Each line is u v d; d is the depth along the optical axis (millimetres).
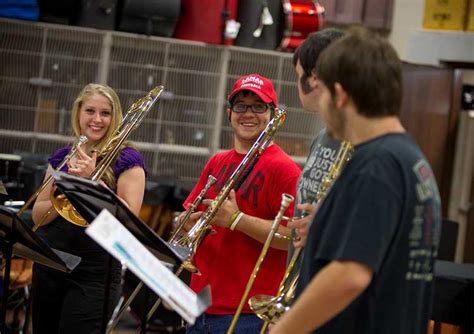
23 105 6684
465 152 7426
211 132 6957
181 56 6852
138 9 6602
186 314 2248
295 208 3088
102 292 3830
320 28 6910
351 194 2148
